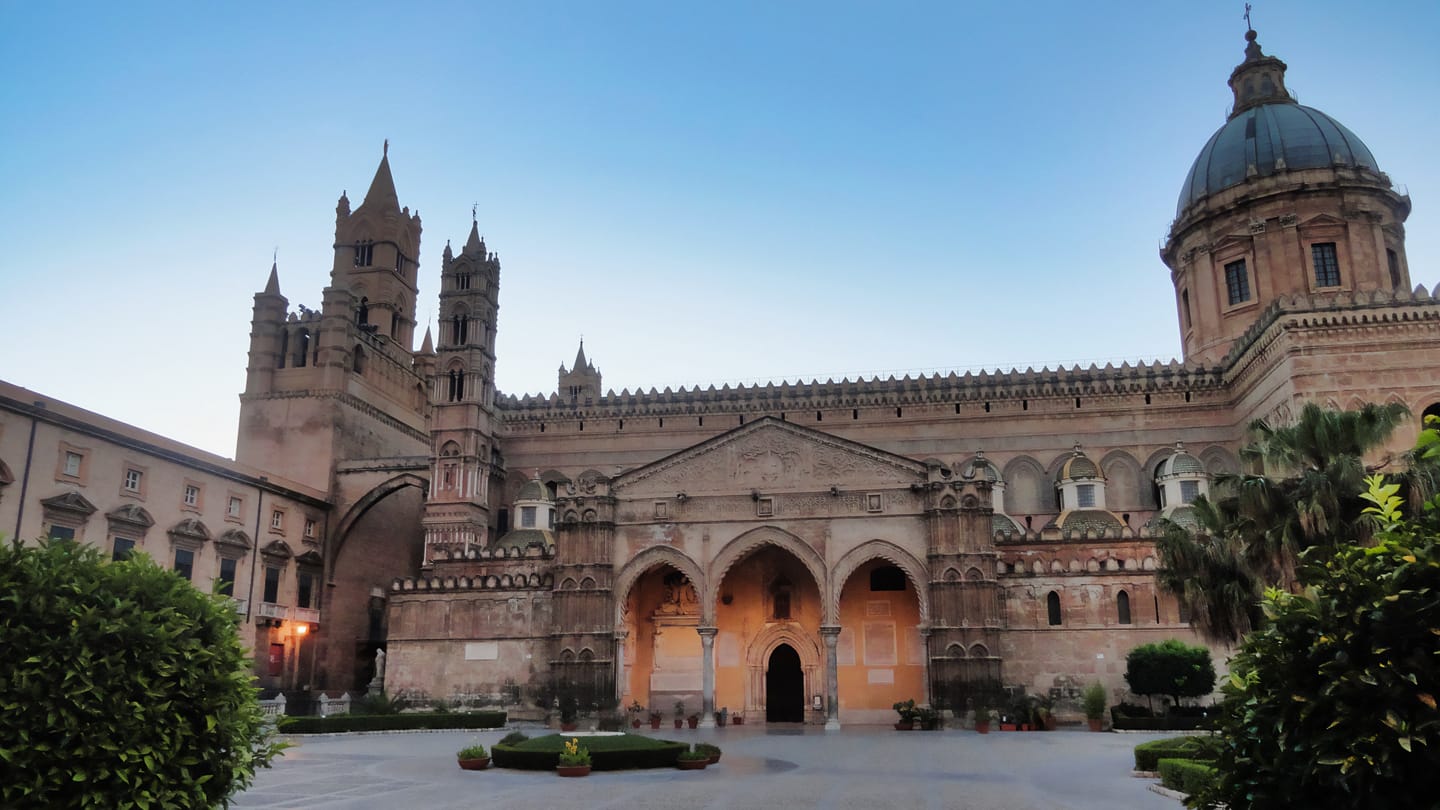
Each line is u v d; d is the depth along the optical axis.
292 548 75.25
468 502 76.12
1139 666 53.28
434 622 66.06
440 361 79.94
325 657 77.50
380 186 104.00
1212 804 13.66
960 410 76.69
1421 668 11.40
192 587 16.86
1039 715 55.38
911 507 59.66
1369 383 61.91
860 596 64.12
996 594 57.53
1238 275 79.50
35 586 15.04
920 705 60.56
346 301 85.94
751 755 41.72
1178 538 41.41
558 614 61.72
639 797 28.89
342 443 83.75
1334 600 12.27
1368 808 11.56
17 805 14.01
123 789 14.68
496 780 33.16
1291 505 36.38
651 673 65.69
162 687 15.40
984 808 26.39
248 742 16.84
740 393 79.69
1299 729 12.20
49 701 14.38
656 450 80.06
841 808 26.72
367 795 29.30
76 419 55.84
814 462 61.41
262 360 85.25
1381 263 75.12
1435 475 33.00
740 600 65.56
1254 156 79.12
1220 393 73.88
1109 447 74.31
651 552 61.94
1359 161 76.75
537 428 82.56
